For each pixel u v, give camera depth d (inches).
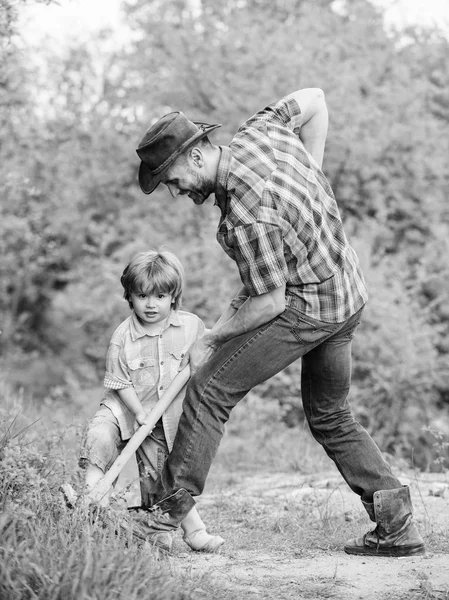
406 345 442.0
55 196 587.5
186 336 163.5
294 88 505.4
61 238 645.9
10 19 229.0
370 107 507.5
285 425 438.9
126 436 161.6
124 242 571.8
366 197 515.8
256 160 143.5
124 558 124.0
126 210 576.7
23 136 506.6
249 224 140.6
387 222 512.1
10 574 116.1
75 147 596.1
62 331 714.2
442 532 176.1
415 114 520.7
